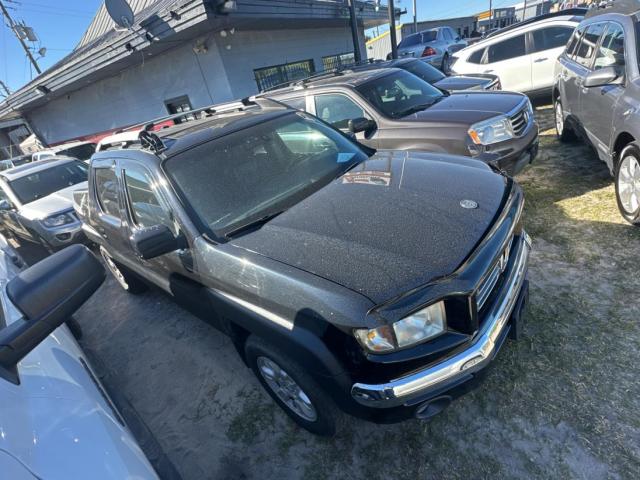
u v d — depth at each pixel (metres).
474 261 1.63
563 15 7.68
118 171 2.91
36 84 12.34
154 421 2.67
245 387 2.76
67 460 1.16
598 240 3.28
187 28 7.96
